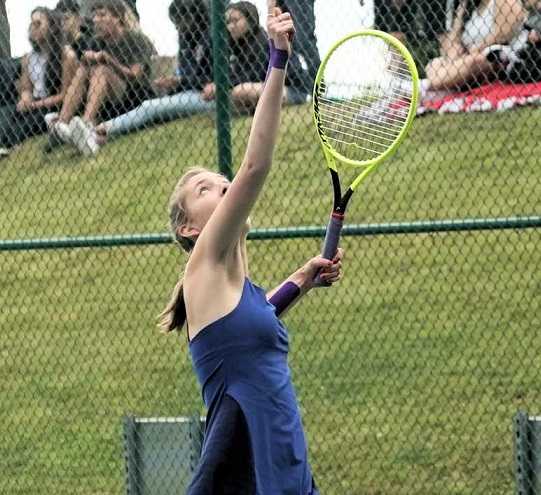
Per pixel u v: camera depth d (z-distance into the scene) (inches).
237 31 772.0
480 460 653.9
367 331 773.9
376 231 606.9
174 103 906.1
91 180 936.9
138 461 601.3
